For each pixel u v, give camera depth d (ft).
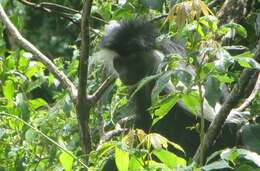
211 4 31.30
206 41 20.10
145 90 32.27
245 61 18.85
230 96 20.89
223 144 29.37
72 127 29.81
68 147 29.53
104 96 29.96
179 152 32.58
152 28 32.55
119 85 33.50
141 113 33.01
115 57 32.71
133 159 19.27
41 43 60.95
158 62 31.73
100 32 34.42
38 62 31.37
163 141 19.38
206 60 20.27
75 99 25.44
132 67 32.32
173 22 21.02
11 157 27.17
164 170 18.58
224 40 26.32
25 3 31.99
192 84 19.79
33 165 26.96
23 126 27.35
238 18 29.09
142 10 30.37
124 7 30.40
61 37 61.36
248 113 27.17
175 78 19.67
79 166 23.63
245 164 19.54
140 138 19.57
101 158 21.84
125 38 32.27
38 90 50.75
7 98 29.30
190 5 20.06
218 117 20.84
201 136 20.11
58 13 32.22
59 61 35.53
